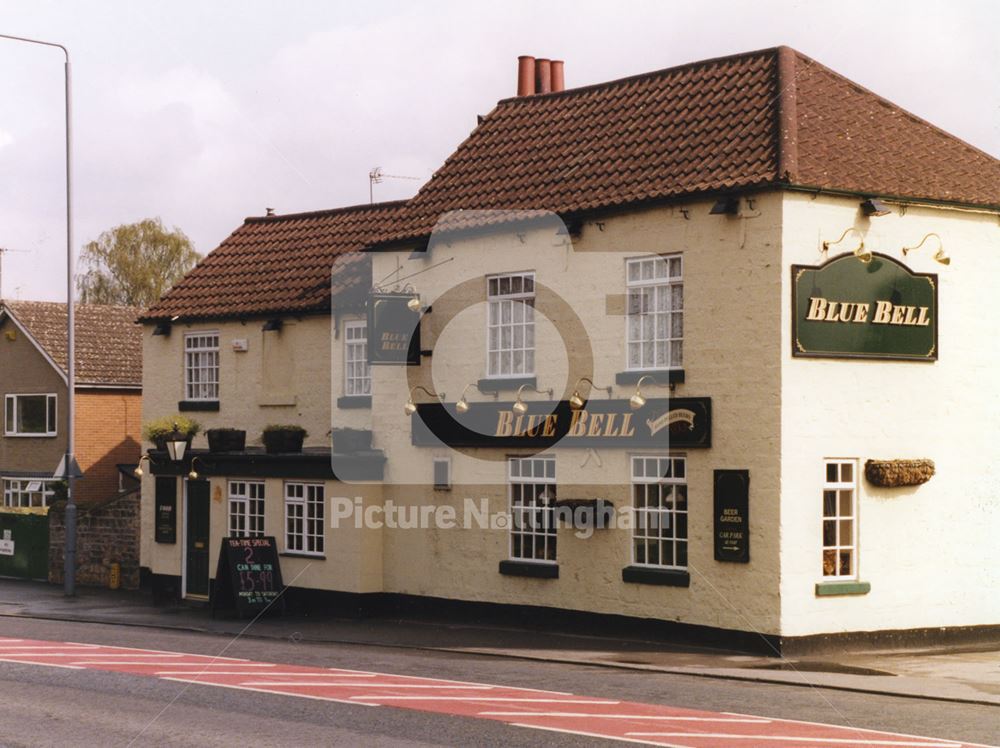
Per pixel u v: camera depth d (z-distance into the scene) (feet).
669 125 70.85
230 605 82.74
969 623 67.05
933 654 63.93
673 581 65.00
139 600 96.02
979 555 67.62
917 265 66.13
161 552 94.79
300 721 42.98
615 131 73.77
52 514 111.24
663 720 43.21
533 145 77.97
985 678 55.36
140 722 43.14
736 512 62.39
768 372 61.46
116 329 144.77
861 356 63.72
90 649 65.21
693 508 64.49
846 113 68.18
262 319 94.43
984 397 68.33
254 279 97.71
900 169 66.23
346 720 43.09
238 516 89.15
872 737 40.52
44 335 139.23
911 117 71.15
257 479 87.25
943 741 40.16
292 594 83.87
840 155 64.69
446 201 78.59
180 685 51.44
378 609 80.38
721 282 63.52
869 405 64.08
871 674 56.49
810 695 50.42
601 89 78.33
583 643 65.98
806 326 61.77
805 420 61.77
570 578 70.28
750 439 62.13
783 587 60.80
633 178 68.64
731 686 52.70
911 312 65.57
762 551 61.46
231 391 96.48
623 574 67.51
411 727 41.70
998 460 68.59
